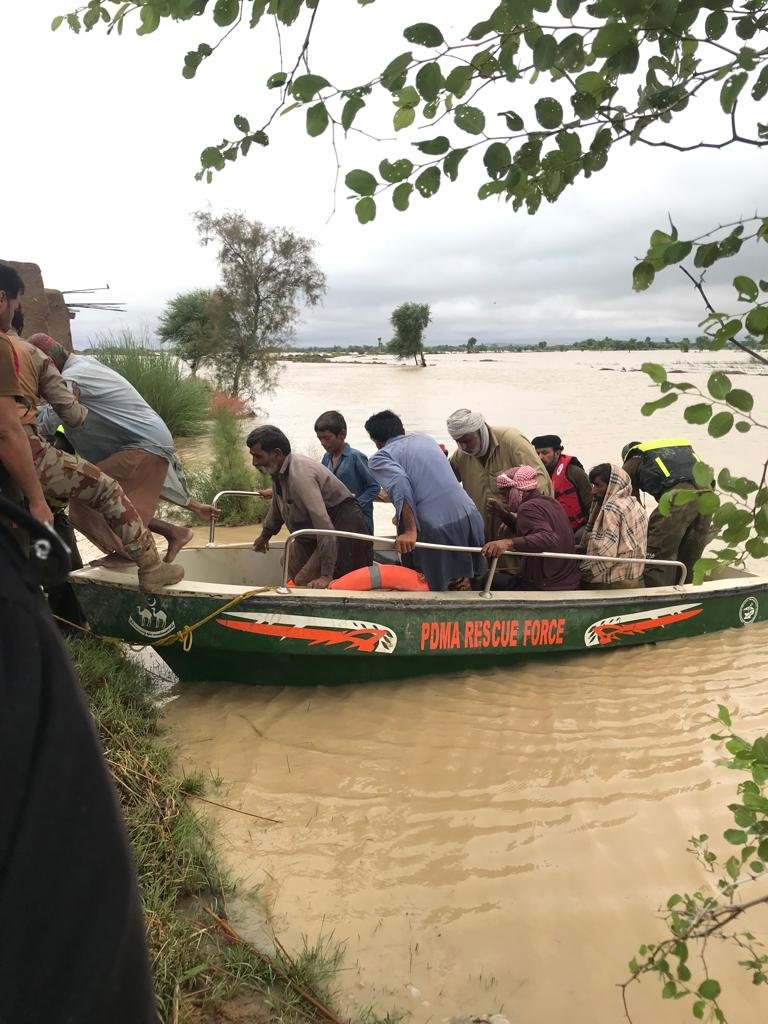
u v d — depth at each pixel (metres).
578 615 5.47
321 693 5.04
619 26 1.61
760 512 1.82
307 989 2.72
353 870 3.40
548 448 7.02
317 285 21.36
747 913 3.11
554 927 3.08
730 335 1.71
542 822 3.75
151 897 3.01
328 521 5.23
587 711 4.88
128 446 4.88
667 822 3.74
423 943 3.00
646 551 6.39
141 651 5.38
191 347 22.77
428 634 5.05
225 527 9.78
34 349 3.82
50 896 0.98
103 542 4.85
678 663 5.64
